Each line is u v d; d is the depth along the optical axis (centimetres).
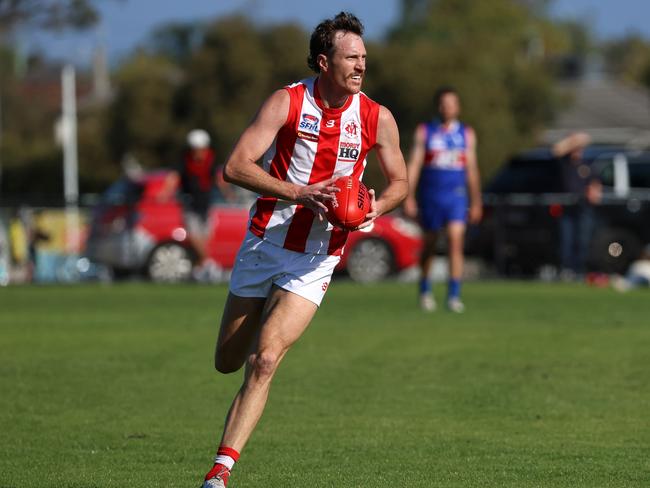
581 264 8131
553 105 18438
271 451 2556
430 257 5541
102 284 7525
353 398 3195
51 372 3603
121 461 2452
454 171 5381
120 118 17288
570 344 4219
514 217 8200
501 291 6881
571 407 3067
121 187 8281
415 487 2222
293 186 2091
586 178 8181
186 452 2542
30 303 6041
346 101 2180
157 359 3875
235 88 16425
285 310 2127
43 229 8319
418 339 4378
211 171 7762
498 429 2795
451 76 16212
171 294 6631
